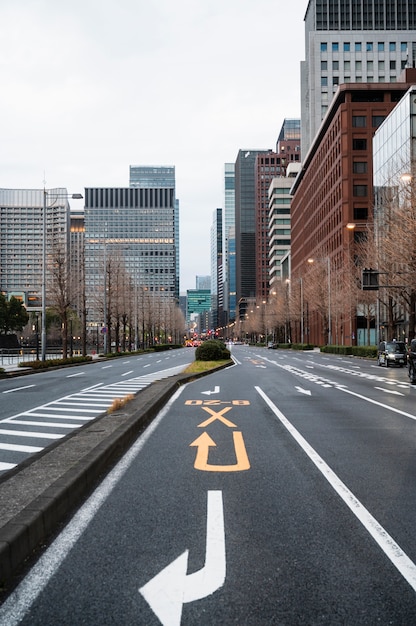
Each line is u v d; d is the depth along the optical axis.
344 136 70.12
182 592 3.45
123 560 3.94
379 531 4.57
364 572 3.75
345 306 58.28
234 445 8.50
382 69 98.19
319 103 98.62
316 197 90.31
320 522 4.80
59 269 37.53
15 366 32.53
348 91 70.31
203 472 6.71
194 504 5.34
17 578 3.65
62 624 3.07
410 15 108.19
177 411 12.73
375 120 70.19
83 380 23.03
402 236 29.50
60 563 3.89
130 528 4.62
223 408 13.27
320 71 98.75
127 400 12.79
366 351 47.41
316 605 3.29
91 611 3.21
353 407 13.59
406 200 30.75
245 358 50.31
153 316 95.94
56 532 4.52
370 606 3.28
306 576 3.69
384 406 13.80
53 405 13.98
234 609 3.24
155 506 5.27
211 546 4.21
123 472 6.72
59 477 5.50
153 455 7.74
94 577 3.66
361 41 98.38
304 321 87.75
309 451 8.04
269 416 11.89
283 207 139.25
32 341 88.06
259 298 156.12
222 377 24.69
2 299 84.94
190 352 77.25
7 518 4.20
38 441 8.88
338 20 108.56
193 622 3.09
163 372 28.50
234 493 5.75
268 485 6.09
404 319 51.91
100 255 70.31
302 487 6.00
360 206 69.12
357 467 7.00
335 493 5.76
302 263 104.50
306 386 19.86
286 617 3.14
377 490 5.88
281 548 4.18
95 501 5.45
